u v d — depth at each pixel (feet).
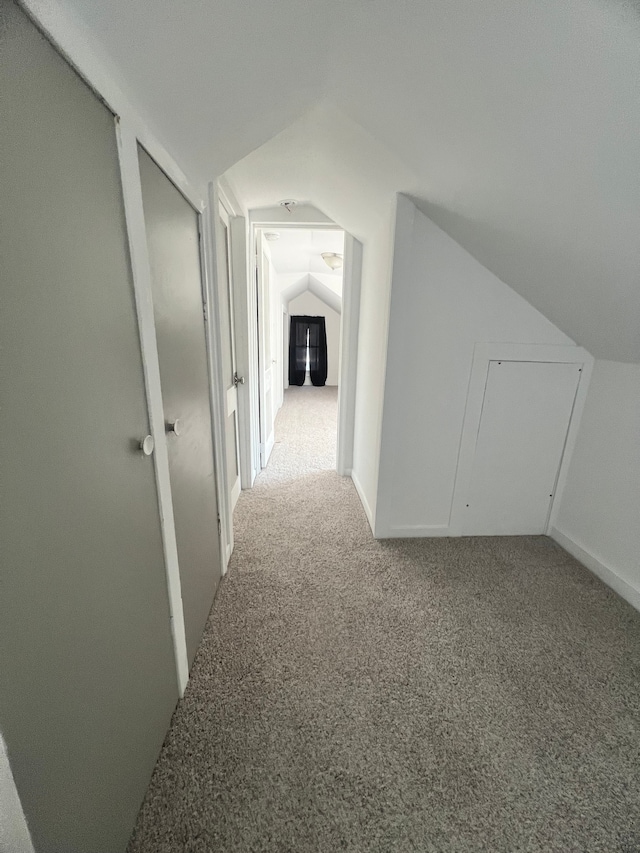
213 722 3.70
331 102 4.22
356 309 8.75
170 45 2.39
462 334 6.09
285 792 3.17
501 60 2.53
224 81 3.06
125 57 2.27
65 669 1.95
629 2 1.85
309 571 6.03
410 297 5.87
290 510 7.98
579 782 3.30
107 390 2.35
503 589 5.71
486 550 6.72
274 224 8.30
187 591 4.07
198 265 4.42
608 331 5.15
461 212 4.77
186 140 3.50
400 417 6.45
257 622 4.96
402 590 5.63
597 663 4.48
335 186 6.34
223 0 2.28
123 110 2.44
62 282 1.86
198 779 3.23
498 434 6.63
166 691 3.54
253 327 8.71
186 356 3.98
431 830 2.96
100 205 2.23
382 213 6.07
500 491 6.97
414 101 3.44
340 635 4.79
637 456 5.46
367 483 7.90
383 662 4.42
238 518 7.64
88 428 2.14
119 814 2.63
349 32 3.01
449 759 3.45
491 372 6.31
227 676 4.19
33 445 1.66
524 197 3.72
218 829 2.92
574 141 2.76
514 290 5.91
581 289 4.63
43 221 1.70
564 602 5.47
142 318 2.79
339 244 11.41
